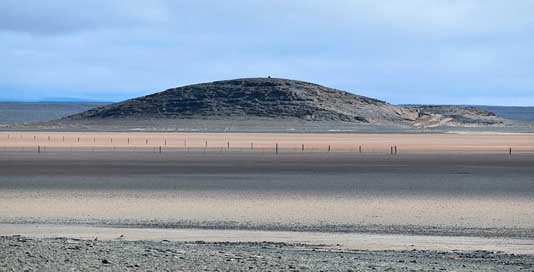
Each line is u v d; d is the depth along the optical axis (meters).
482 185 75.25
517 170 98.38
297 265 25.84
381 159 122.75
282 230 43.75
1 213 51.75
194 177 85.00
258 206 56.12
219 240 39.06
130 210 53.59
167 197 62.84
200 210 53.62
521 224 46.56
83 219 48.69
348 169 98.81
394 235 41.78
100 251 27.69
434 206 56.44
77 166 103.44
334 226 45.47
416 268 26.48
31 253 26.55
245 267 25.05
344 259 28.92
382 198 62.25
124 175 87.75
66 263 24.94
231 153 138.62
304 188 71.38
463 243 38.75
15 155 130.12
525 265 28.80
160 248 30.22
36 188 71.38
